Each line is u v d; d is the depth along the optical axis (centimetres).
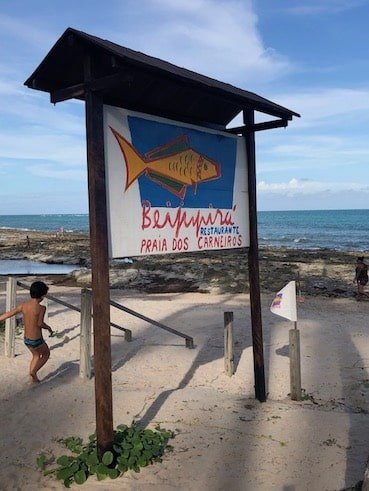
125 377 728
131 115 459
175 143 511
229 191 590
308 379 736
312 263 2680
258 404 609
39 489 405
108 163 436
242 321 1162
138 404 595
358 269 1630
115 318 1171
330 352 888
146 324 1107
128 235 456
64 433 515
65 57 420
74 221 15562
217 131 570
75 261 3350
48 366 768
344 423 541
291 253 3462
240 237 607
